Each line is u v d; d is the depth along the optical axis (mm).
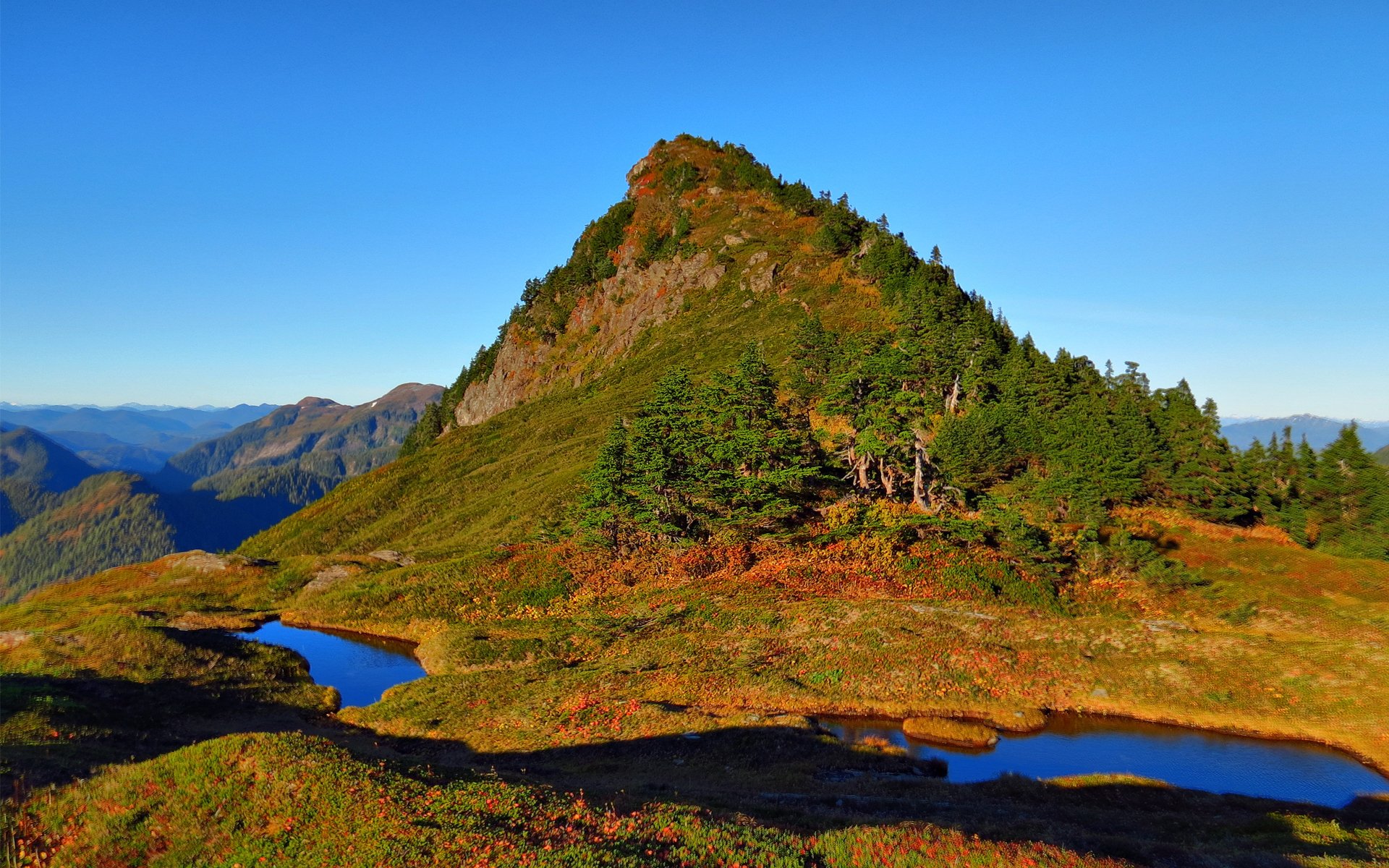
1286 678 34000
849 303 115250
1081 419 68625
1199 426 70438
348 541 96688
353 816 17109
